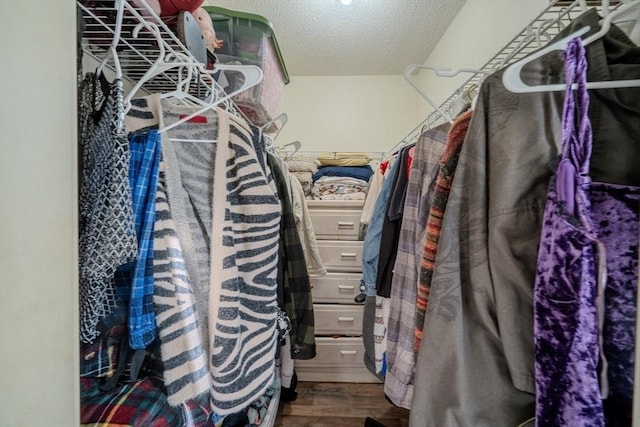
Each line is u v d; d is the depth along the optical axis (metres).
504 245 0.42
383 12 1.76
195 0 0.68
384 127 2.62
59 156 0.35
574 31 0.42
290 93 2.64
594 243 0.33
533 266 0.41
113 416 0.51
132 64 0.72
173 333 0.54
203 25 0.81
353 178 1.93
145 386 0.57
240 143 0.70
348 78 2.62
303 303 1.09
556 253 0.35
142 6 0.52
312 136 2.64
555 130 0.42
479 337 0.44
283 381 1.47
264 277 0.73
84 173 0.44
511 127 0.43
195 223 0.63
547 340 0.36
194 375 0.56
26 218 0.31
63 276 0.35
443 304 0.46
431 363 0.46
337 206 1.71
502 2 1.29
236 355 0.63
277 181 1.07
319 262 1.53
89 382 0.55
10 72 0.30
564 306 0.34
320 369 1.71
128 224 0.43
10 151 0.30
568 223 0.34
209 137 0.67
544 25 0.62
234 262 0.65
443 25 1.87
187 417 0.60
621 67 0.39
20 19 0.30
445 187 0.57
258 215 0.71
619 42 0.40
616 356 0.37
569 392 0.33
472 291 0.44
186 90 0.68
